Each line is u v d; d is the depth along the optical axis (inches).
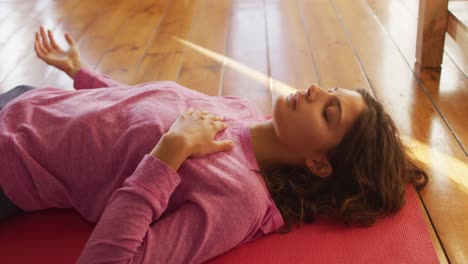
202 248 48.4
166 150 49.6
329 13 117.4
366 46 101.0
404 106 80.9
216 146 52.6
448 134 73.9
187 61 96.4
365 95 57.0
